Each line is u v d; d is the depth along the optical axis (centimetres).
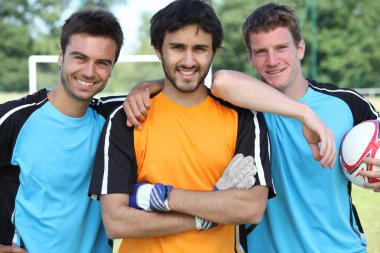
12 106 262
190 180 240
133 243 248
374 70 2803
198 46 229
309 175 277
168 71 234
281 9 278
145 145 241
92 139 268
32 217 258
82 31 254
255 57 285
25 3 2906
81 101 261
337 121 282
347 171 271
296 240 278
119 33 265
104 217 235
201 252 237
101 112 278
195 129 242
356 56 2761
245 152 242
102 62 258
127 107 242
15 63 2827
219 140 242
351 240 279
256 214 232
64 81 258
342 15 2798
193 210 226
